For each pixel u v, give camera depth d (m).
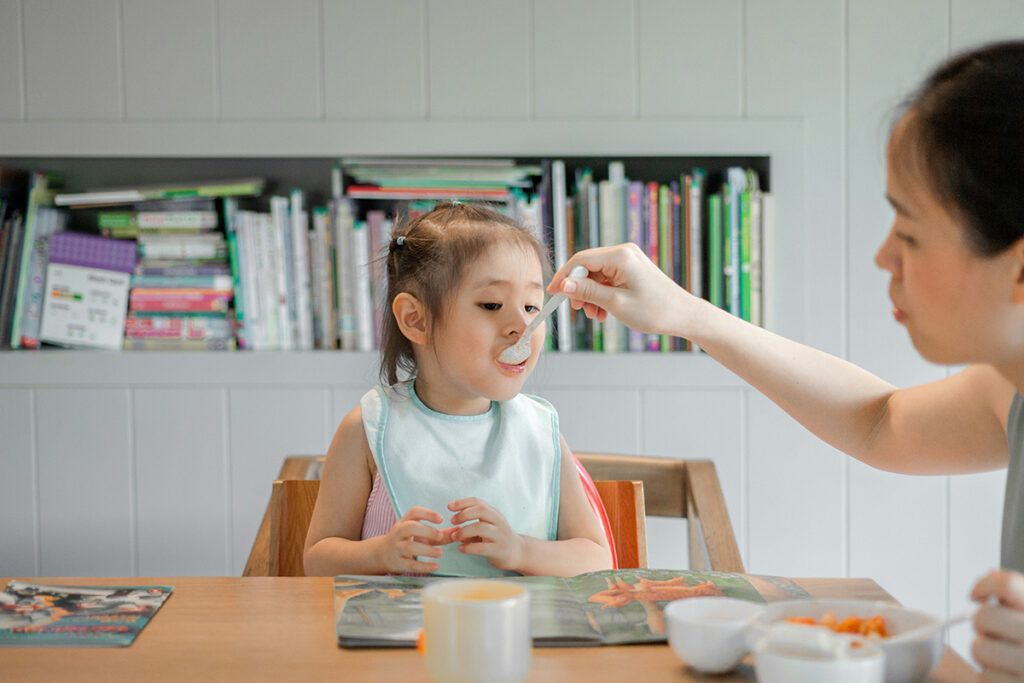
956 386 0.94
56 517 2.02
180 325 2.02
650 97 1.98
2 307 2.02
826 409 1.01
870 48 1.96
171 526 2.01
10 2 1.99
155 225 2.01
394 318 1.17
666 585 0.83
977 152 0.63
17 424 2.00
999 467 0.95
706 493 1.33
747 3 1.96
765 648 0.59
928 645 0.60
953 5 1.95
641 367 1.96
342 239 1.99
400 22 1.98
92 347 2.03
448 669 0.60
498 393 1.06
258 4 1.98
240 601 0.81
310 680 0.64
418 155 2.02
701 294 1.96
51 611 0.78
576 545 1.03
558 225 1.95
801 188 1.96
